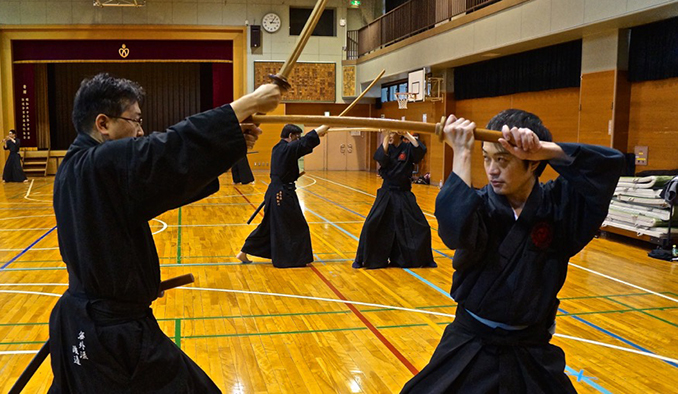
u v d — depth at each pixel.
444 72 16.08
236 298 5.75
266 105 1.92
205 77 23.39
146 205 1.88
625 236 9.28
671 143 9.16
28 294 5.89
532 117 2.06
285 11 20.69
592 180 1.89
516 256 2.00
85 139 2.04
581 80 10.68
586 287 6.25
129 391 1.97
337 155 23.53
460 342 2.07
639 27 9.57
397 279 6.53
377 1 21.23
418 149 6.97
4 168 18.61
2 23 19.66
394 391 3.69
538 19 10.65
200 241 8.80
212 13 20.38
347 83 21.08
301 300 5.70
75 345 1.95
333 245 8.53
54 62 20.23
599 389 3.75
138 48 20.27
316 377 3.90
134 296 1.98
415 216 7.06
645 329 4.93
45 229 9.86
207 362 4.14
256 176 20.45
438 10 14.46
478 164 14.81
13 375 3.89
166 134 1.86
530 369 2.02
